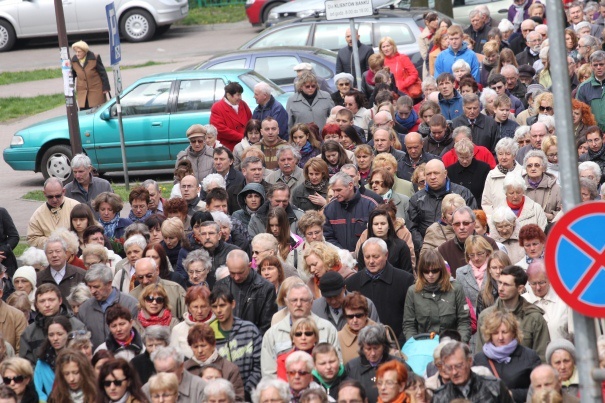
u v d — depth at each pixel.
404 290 17.28
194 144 24.78
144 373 15.33
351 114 24.94
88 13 53.12
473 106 24.59
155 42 53.88
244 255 16.95
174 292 17.80
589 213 10.13
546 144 21.30
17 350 17.61
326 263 17.33
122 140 29.31
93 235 19.86
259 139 25.67
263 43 37.03
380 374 13.64
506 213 18.84
